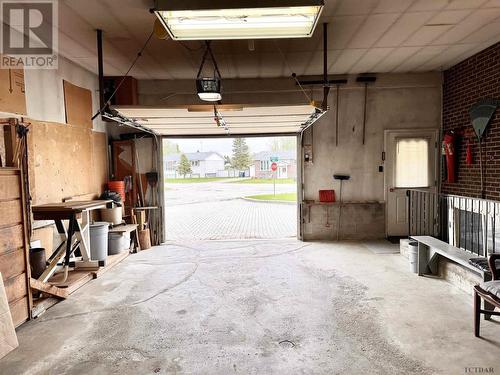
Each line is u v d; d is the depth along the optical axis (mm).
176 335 3135
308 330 3178
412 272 4742
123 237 5723
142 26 3979
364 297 3896
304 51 5023
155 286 4402
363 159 6688
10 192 3268
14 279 3279
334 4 3516
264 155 39188
